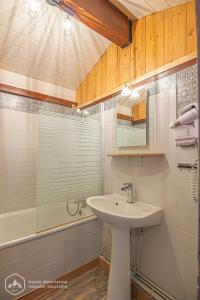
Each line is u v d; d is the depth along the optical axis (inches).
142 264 61.8
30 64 80.1
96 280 68.8
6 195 82.6
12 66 79.0
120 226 52.8
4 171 82.0
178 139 50.6
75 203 76.4
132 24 69.1
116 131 75.5
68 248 68.4
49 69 85.0
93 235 76.4
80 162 78.7
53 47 75.0
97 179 83.7
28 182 88.7
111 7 62.9
